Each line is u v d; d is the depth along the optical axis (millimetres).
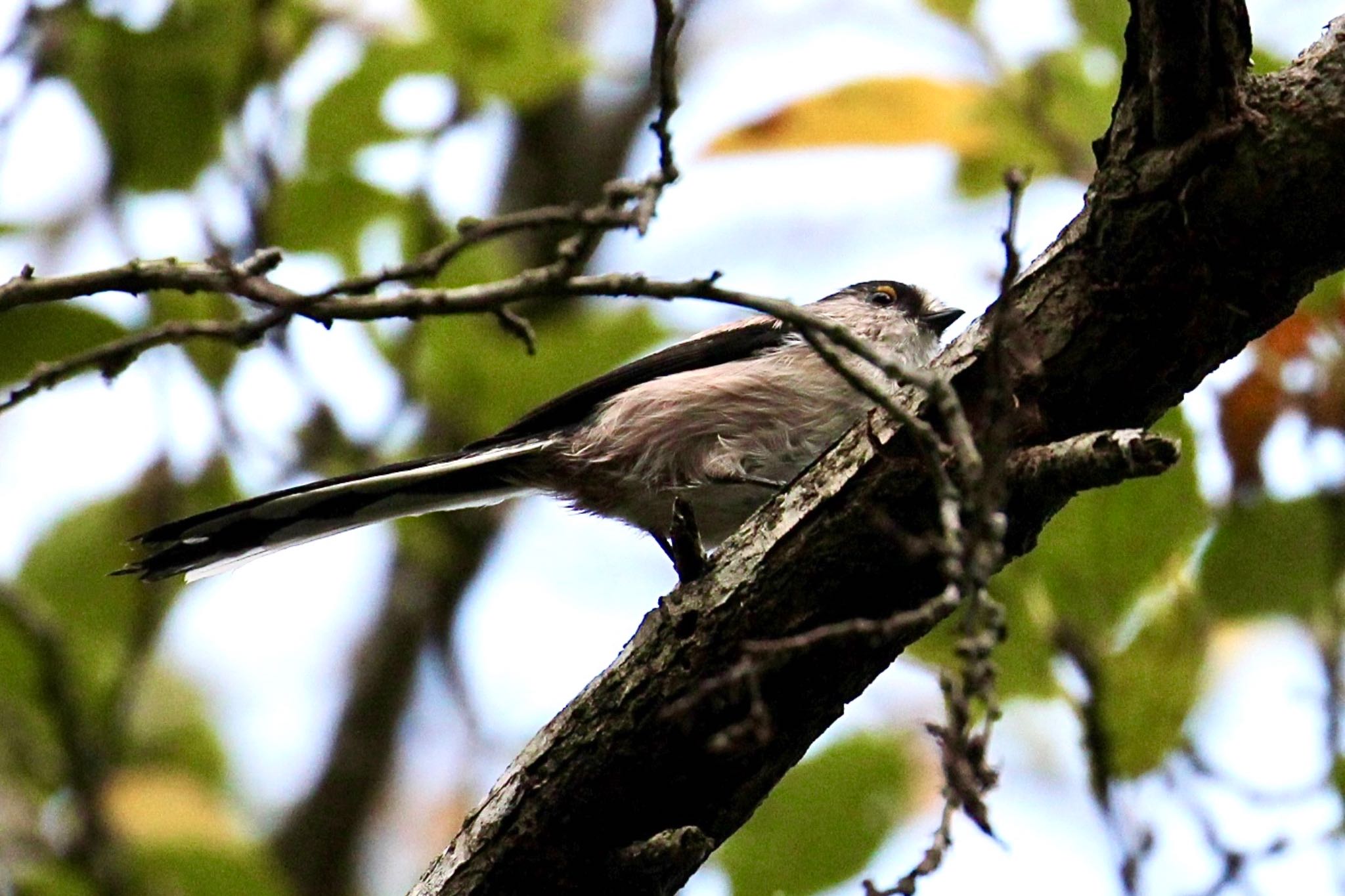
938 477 5602
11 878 11141
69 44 11023
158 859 11438
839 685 6809
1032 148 10750
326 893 14703
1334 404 9094
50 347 10688
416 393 11664
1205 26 5871
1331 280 9109
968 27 10961
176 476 12031
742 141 10984
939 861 5086
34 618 11227
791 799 9148
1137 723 8500
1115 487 8516
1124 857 8219
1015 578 8688
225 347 11273
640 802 6902
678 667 6789
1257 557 9000
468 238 6254
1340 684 8781
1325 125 6051
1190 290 6289
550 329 11289
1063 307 6426
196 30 11164
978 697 5277
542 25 10703
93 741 11398
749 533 6887
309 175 11117
